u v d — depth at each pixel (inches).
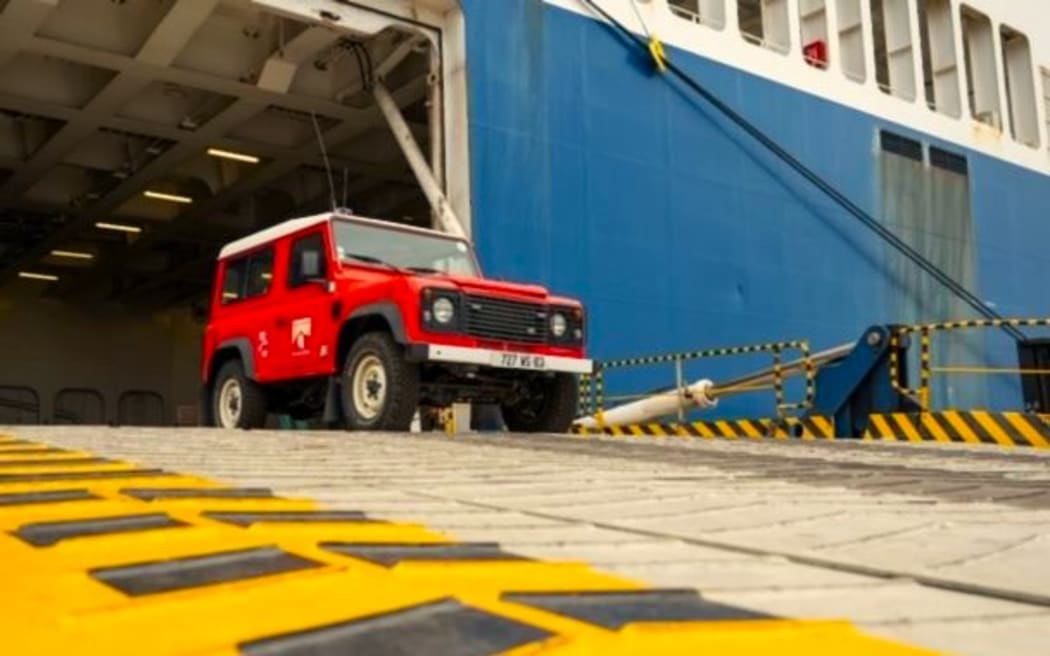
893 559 78.7
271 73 483.2
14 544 67.7
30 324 950.4
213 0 416.8
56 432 218.4
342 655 41.1
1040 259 737.0
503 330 272.7
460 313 264.1
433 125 444.8
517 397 301.7
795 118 573.6
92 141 600.1
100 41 448.8
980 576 71.2
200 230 753.0
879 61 775.1
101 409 980.6
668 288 485.1
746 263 524.7
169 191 684.1
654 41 502.6
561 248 447.5
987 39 748.6
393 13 440.1
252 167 628.7
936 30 719.7
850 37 644.1
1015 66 787.4
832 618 56.4
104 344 993.5
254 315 323.6
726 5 553.3
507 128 439.8
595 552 78.3
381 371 263.7
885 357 335.0
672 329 482.6
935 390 625.3
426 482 131.6
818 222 569.6
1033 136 766.5
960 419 309.0
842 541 88.0
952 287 644.7
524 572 64.4
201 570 58.9
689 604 56.0
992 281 686.5
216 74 484.4
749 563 75.8
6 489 98.5
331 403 280.8
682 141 508.7
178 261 863.7
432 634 44.9
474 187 423.5
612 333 458.3
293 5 419.2
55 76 501.7
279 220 736.3
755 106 552.7
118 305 1010.1
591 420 423.5
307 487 119.0
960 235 668.7
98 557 63.5
